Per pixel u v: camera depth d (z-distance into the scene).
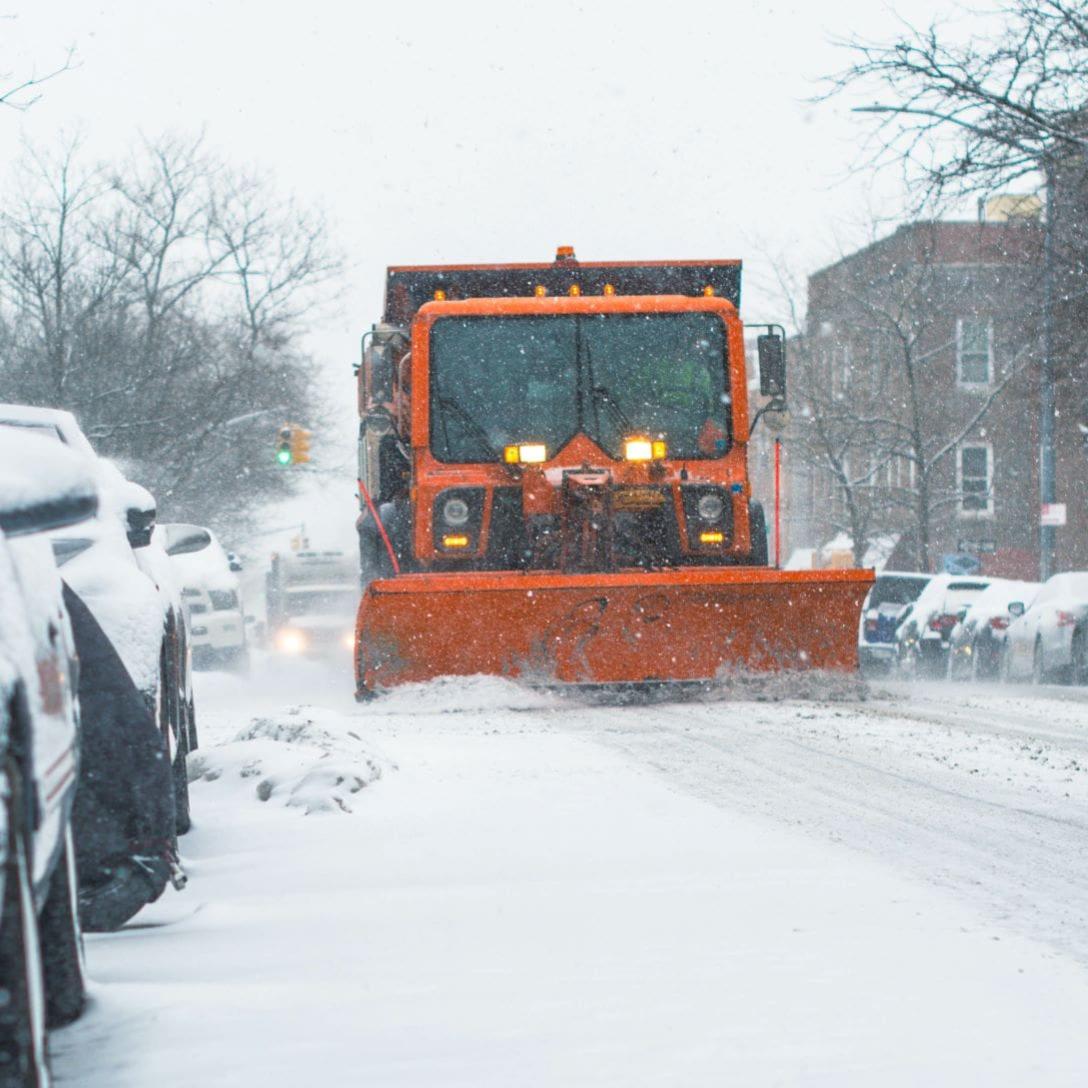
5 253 68.12
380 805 13.84
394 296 28.92
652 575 23.69
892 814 13.55
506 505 26.42
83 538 10.72
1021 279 49.69
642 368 27.06
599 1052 6.97
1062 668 39.50
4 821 4.93
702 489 26.52
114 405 70.44
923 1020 7.39
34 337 70.00
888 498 83.88
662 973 8.29
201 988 8.09
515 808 13.74
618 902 10.04
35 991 5.39
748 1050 6.96
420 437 26.64
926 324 78.69
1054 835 12.52
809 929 9.25
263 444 84.75
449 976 8.30
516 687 23.83
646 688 24.56
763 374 27.00
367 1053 7.01
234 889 10.69
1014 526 91.81
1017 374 82.12
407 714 22.91
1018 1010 7.54
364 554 29.94
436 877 10.92
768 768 16.59
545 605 23.80
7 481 5.62
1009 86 34.78
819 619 24.62
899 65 34.53
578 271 28.66
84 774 8.55
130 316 73.00
